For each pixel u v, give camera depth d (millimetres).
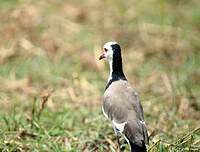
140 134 11789
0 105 15609
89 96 16391
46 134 13656
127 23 20781
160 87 16969
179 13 21688
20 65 17922
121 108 12320
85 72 17875
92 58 18453
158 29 20469
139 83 17281
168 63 18578
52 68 17844
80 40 19484
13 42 19094
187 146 12742
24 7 20984
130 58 18734
